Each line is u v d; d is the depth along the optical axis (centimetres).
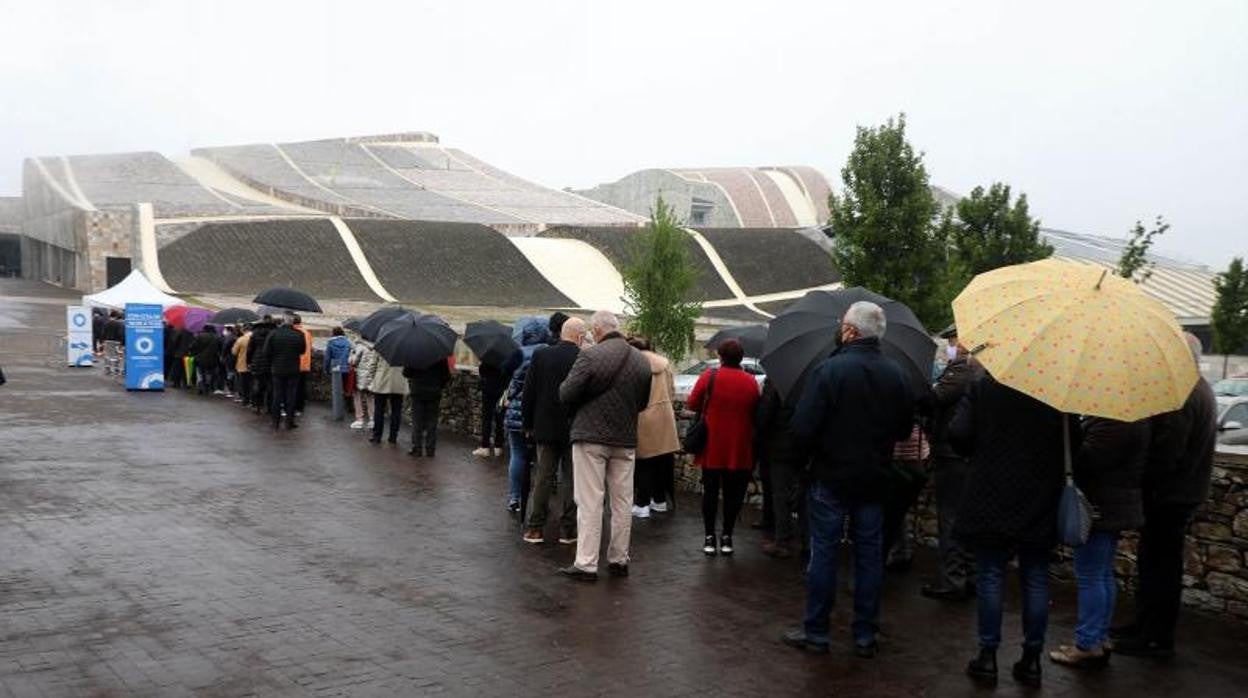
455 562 776
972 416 567
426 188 11375
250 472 1156
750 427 828
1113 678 575
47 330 4328
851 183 2516
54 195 7712
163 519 883
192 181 9600
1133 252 2552
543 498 848
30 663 520
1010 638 648
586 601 685
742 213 11731
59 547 768
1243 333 3419
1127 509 575
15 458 1188
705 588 735
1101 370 498
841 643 623
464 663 548
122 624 590
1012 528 546
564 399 743
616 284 6994
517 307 6166
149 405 1845
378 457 1317
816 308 776
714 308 6316
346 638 581
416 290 6366
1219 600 701
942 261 2489
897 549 819
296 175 11150
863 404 586
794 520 960
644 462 978
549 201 11269
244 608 631
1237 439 1370
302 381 1761
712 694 522
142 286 2873
